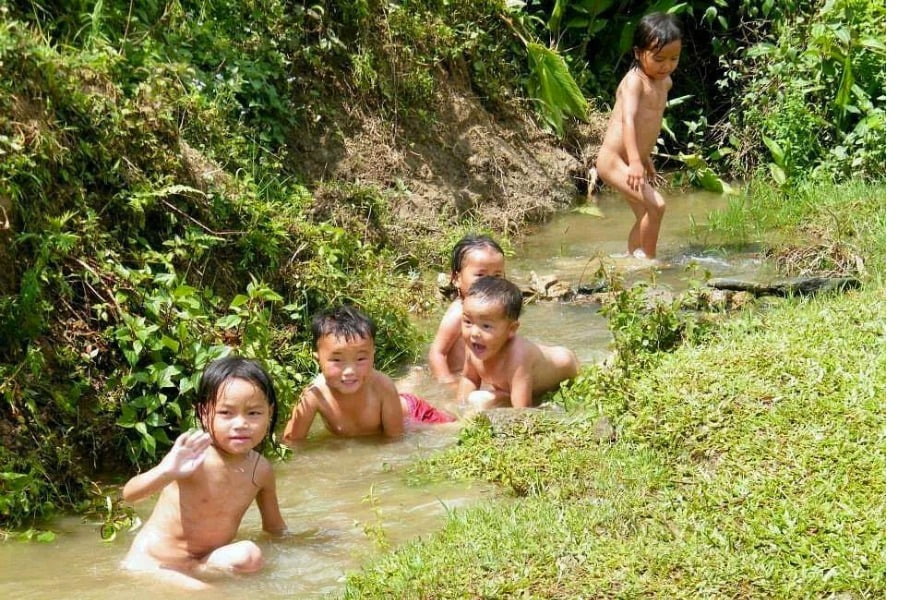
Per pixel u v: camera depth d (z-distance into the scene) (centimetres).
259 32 1066
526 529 499
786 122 1269
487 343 695
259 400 523
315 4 1120
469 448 616
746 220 1097
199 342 642
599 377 649
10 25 687
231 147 895
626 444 586
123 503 573
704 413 588
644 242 1000
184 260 718
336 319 647
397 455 632
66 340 634
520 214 1159
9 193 627
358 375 643
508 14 1342
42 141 653
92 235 669
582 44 1423
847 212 1007
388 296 829
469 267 767
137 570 502
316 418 688
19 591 483
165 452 628
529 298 898
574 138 1326
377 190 1031
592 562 470
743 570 459
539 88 1306
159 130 748
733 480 529
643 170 985
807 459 534
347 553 510
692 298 809
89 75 737
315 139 1070
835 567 455
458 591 456
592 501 528
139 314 658
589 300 894
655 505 520
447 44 1230
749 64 1435
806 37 1349
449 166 1159
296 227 812
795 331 687
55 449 583
